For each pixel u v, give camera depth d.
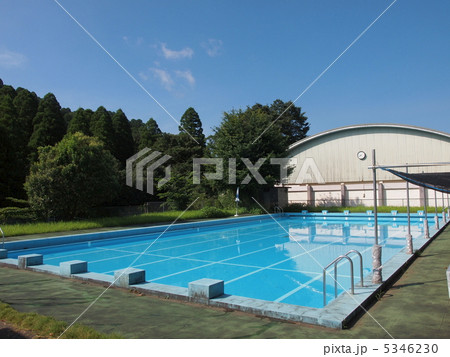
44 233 15.57
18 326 4.77
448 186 11.17
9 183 25.47
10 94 42.75
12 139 30.16
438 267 8.23
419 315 4.92
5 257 10.12
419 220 23.86
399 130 31.73
